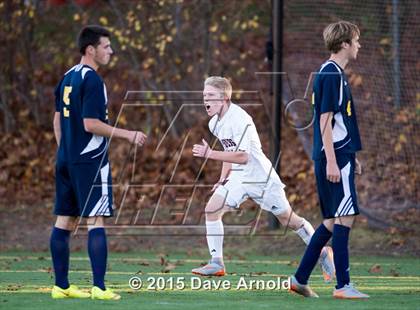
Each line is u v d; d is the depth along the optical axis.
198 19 53.41
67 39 55.84
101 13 54.72
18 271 31.20
